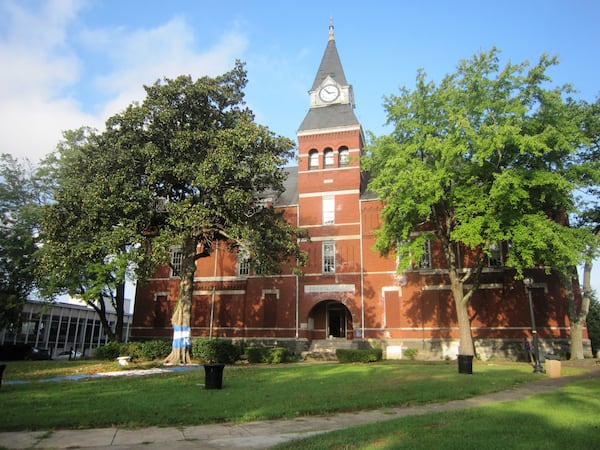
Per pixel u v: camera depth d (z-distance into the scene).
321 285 37.41
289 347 36.66
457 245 35.62
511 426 9.40
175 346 27.45
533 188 26.94
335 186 39.12
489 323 33.81
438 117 28.78
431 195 26.28
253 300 38.97
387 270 36.50
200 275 41.16
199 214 24.55
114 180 24.30
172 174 25.59
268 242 27.72
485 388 16.30
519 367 25.11
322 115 41.16
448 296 34.91
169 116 25.47
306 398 13.55
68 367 25.25
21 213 37.75
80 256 25.55
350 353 30.92
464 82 28.09
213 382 15.66
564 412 11.00
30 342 49.34
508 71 27.08
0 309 37.75
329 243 38.28
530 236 25.05
